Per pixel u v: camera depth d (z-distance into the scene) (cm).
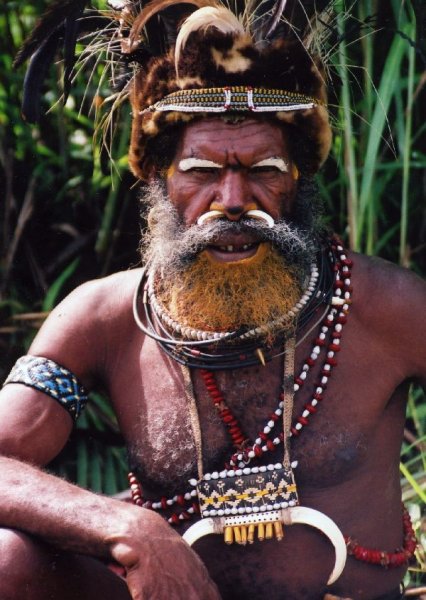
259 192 340
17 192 602
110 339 362
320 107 350
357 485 346
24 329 582
